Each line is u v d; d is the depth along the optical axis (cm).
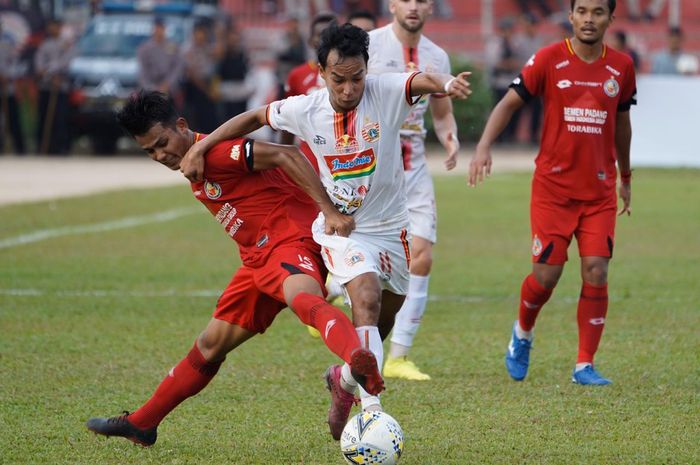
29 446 1903
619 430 1991
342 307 3306
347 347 1653
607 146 2355
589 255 2347
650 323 3008
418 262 2530
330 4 11175
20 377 2394
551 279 2358
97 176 7081
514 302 3369
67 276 3700
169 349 2684
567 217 2367
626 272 3888
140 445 1908
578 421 2053
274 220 1859
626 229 4991
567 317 3139
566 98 2323
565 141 2336
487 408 2161
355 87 1798
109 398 2233
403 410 2152
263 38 11000
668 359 2584
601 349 2698
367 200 1911
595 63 2330
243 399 2239
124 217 5256
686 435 1956
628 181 2494
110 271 3819
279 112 1898
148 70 7800
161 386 1884
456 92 1753
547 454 1847
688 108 7612
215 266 3969
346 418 1914
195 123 8094
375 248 1927
